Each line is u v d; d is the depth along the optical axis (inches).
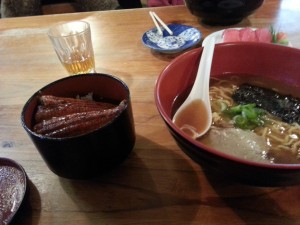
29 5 31.8
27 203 8.7
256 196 8.5
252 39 14.3
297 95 10.6
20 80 16.2
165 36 18.2
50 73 16.6
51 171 9.7
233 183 9.0
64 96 10.9
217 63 11.6
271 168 6.1
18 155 11.0
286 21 18.8
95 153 8.4
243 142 9.1
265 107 10.5
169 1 27.6
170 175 9.5
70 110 9.7
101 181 9.5
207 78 11.0
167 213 8.3
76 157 8.3
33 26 22.3
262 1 17.9
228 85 11.6
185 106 10.4
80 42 16.0
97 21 21.9
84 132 8.9
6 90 15.5
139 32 19.7
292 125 9.8
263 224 7.8
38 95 9.9
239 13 17.7
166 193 8.9
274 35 14.7
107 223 8.2
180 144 7.7
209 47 11.2
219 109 10.6
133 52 17.6
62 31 17.8
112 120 8.5
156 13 22.0
